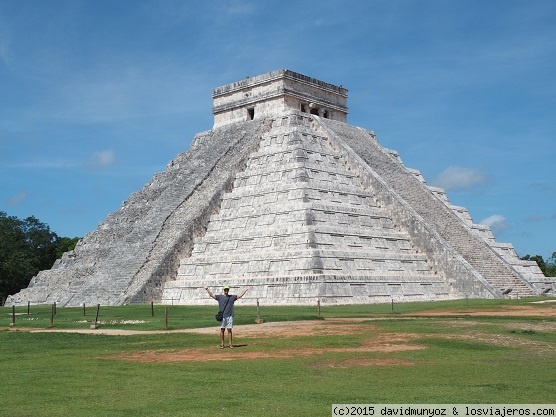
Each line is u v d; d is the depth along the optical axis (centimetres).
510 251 6184
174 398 1363
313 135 6256
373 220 5538
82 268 6325
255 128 6531
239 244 5334
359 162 6022
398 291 4991
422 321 2981
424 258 5412
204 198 5925
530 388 1432
